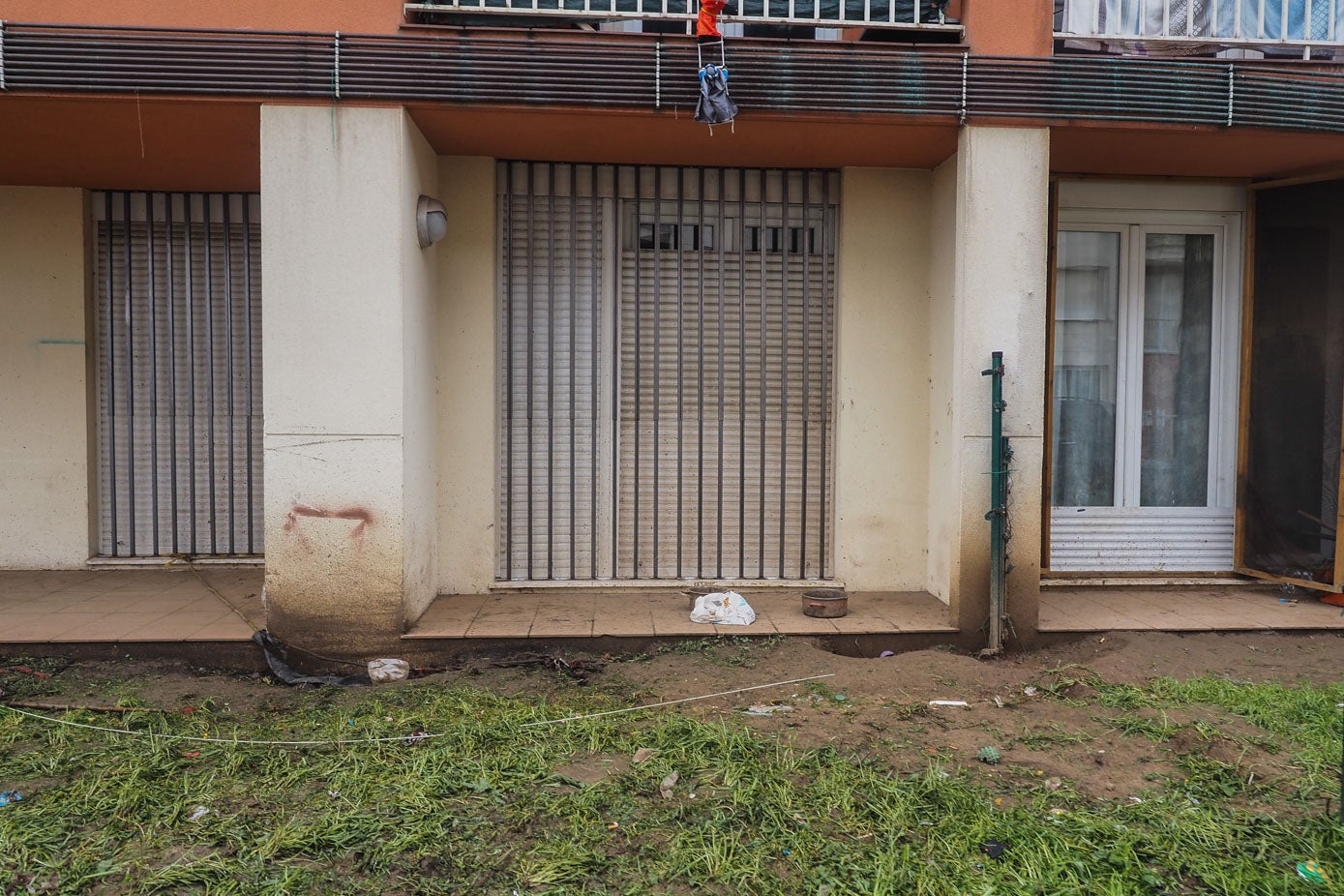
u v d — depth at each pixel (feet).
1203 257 20.77
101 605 17.56
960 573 16.61
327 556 15.53
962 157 16.31
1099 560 20.59
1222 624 17.19
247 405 21.08
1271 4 16.97
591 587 19.25
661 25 17.10
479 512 18.84
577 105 15.33
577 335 19.38
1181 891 8.98
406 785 10.93
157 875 8.98
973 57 15.72
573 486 19.49
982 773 11.43
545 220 19.17
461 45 15.10
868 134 16.63
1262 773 11.35
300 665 15.55
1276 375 19.92
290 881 8.91
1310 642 16.74
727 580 19.67
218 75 14.85
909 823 10.10
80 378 20.49
